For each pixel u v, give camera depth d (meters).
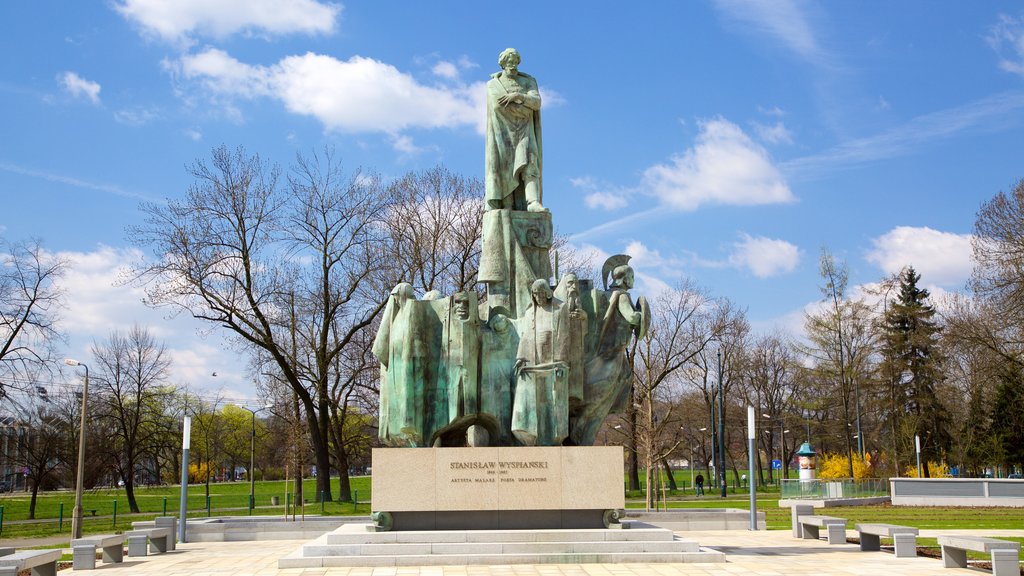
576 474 16.08
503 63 19.41
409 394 16.56
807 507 22.56
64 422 55.19
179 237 38.78
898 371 57.72
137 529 22.77
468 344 16.89
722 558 15.54
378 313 42.28
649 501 32.25
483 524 16.02
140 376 55.47
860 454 56.00
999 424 55.56
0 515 33.03
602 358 17.62
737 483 71.31
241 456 89.50
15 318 39.88
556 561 15.16
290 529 24.52
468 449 16.08
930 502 39.62
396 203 42.62
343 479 45.41
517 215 18.58
